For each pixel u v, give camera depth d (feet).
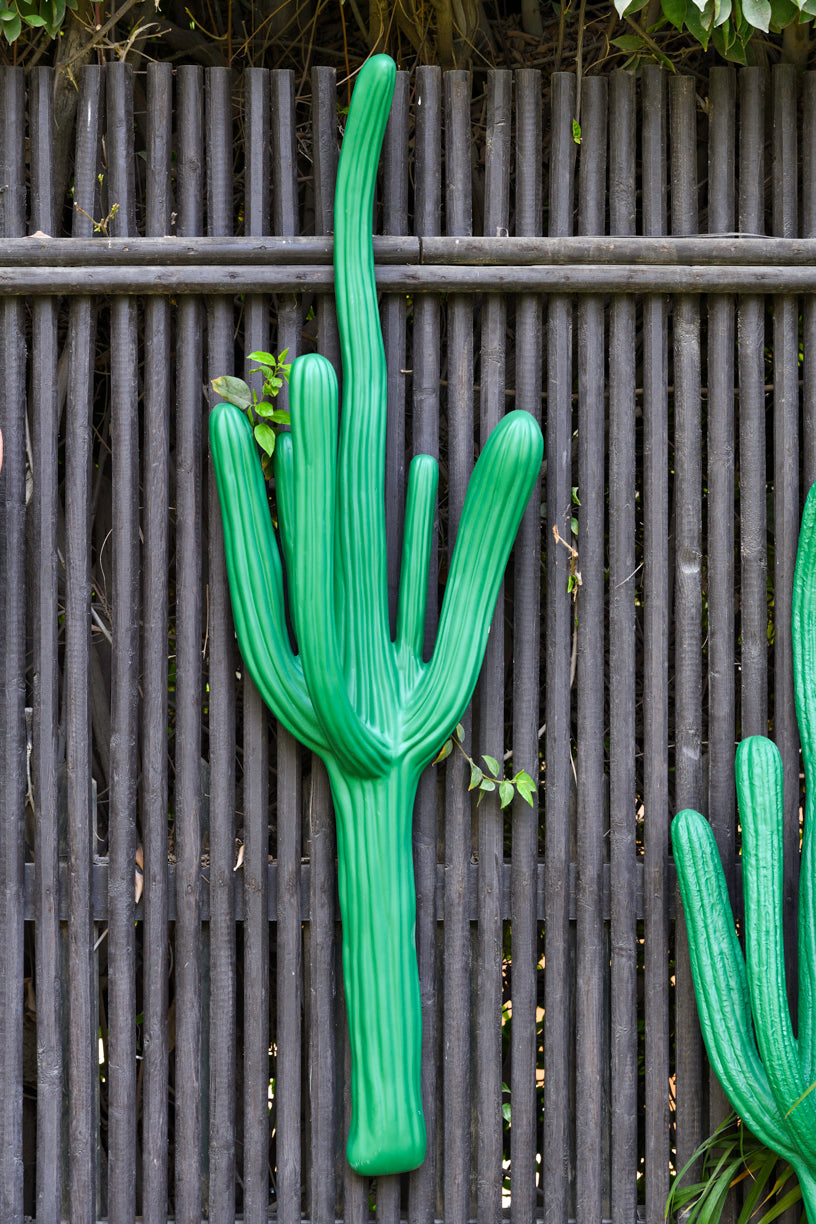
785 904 7.41
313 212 7.91
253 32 7.97
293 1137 7.24
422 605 7.04
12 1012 7.27
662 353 7.42
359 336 6.84
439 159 7.35
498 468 6.70
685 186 7.40
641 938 8.20
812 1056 6.65
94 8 7.32
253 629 6.85
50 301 7.30
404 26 7.67
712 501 7.50
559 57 7.69
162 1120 7.25
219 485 6.84
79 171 7.27
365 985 6.84
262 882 7.27
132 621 7.33
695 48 7.50
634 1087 7.33
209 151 7.28
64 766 7.59
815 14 6.75
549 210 7.55
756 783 6.72
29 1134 7.95
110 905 7.27
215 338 7.29
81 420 7.32
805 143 7.46
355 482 6.81
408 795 6.95
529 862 7.31
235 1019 7.50
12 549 7.35
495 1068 7.31
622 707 7.40
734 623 7.66
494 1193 7.28
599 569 7.41
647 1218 7.28
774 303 7.49
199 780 7.32
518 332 7.38
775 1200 7.41
